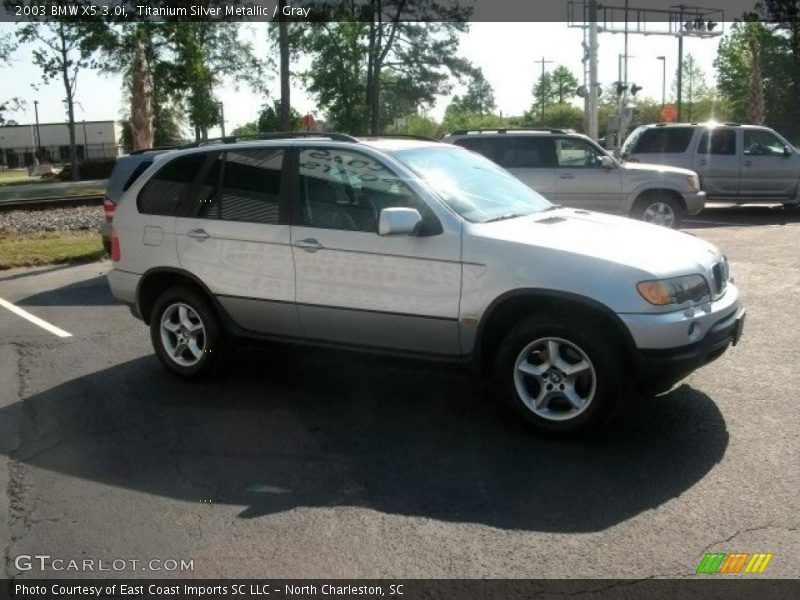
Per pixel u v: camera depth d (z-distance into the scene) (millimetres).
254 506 4477
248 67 47125
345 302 5750
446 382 6523
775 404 5715
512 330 5250
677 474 4660
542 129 14789
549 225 5594
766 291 9523
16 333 8719
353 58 43875
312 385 6582
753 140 18094
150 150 11477
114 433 5664
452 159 6258
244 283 6195
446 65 46375
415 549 3957
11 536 4223
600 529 4074
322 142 6031
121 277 6879
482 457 5012
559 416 5164
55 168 69562
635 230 5648
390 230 5207
